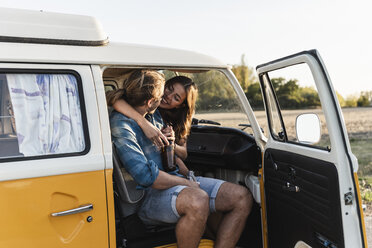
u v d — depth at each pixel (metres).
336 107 1.96
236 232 2.54
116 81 3.10
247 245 2.91
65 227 1.93
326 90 1.96
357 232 1.97
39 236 1.87
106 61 2.14
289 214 2.44
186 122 2.84
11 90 1.92
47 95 1.99
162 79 2.45
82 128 2.03
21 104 1.93
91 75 2.10
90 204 1.97
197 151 3.15
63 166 1.91
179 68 2.39
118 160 2.28
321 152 2.08
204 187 2.62
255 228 2.87
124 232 2.29
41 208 1.87
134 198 2.36
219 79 2.71
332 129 1.96
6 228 1.80
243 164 2.83
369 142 11.52
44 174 1.87
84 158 1.97
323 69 1.95
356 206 1.96
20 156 1.88
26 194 1.84
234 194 2.54
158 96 2.43
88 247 1.98
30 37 2.00
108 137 2.06
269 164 2.64
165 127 2.75
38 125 1.95
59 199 1.91
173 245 2.42
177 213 2.33
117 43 2.27
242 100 2.70
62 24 2.11
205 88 2.85
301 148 2.27
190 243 2.31
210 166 3.11
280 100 2.49
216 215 2.87
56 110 2.00
